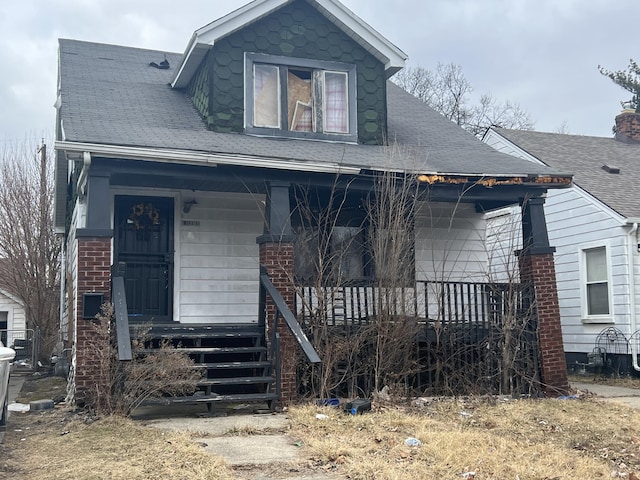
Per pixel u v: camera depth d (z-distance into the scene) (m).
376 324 9.62
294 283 9.75
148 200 11.58
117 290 8.57
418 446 6.64
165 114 11.77
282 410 8.75
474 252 13.52
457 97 40.19
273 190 9.95
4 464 5.91
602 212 15.09
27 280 20.08
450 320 10.35
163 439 6.80
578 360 15.72
